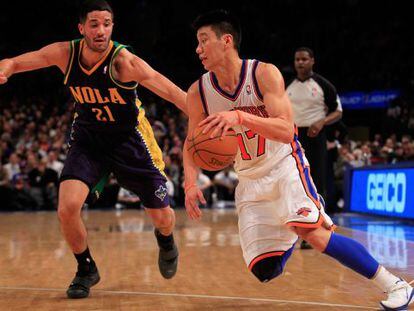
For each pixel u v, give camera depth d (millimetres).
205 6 20078
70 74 3400
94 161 3484
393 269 4262
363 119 18062
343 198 10938
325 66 19000
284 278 3939
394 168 8508
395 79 17484
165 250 3865
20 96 19875
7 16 20719
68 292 3355
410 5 18312
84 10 3268
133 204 13734
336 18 19359
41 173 13789
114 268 4492
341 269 4285
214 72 2896
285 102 2762
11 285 3793
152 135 3693
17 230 8203
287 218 2836
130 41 20516
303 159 3029
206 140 2742
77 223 3355
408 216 8070
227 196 14352
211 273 4223
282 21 19719
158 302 3223
